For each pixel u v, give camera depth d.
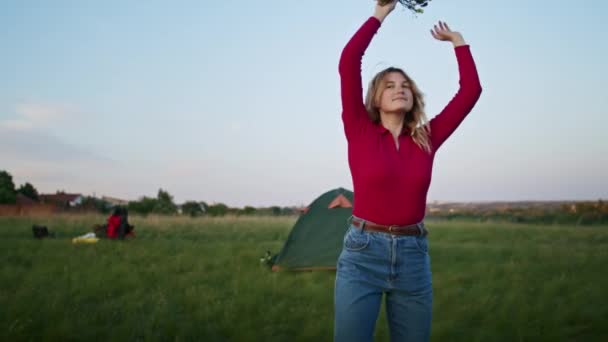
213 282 6.52
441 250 10.32
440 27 2.73
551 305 5.22
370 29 2.42
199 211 30.23
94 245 10.36
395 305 2.32
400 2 2.55
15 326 4.02
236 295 5.67
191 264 8.00
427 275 2.33
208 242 12.02
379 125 2.49
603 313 4.88
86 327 4.16
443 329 4.27
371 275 2.25
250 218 21.06
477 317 4.88
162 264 7.96
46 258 8.30
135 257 8.59
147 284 6.27
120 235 11.73
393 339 2.36
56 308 4.65
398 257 2.24
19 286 5.88
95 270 7.09
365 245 2.25
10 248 9.59
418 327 2.29
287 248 8.27
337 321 2.24
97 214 21.64
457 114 2.54
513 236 14.03
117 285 6.08
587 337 4.28
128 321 4.36
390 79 2.43
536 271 7.48
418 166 2.32
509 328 4.44
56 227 14.91
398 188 2.27
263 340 4.08
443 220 23.00
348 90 2.39
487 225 17.95
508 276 7.05
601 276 7.04
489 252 9.98
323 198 9.19
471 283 6.72
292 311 5.00
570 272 7.43
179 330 4.20
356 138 2.41
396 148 2.36
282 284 6.40
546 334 4.22
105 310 4.79
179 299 5.41
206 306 5.01
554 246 11.23
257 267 7.96
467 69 2.61
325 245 8.22
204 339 4.04
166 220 18.62
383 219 2.28
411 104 2.41
